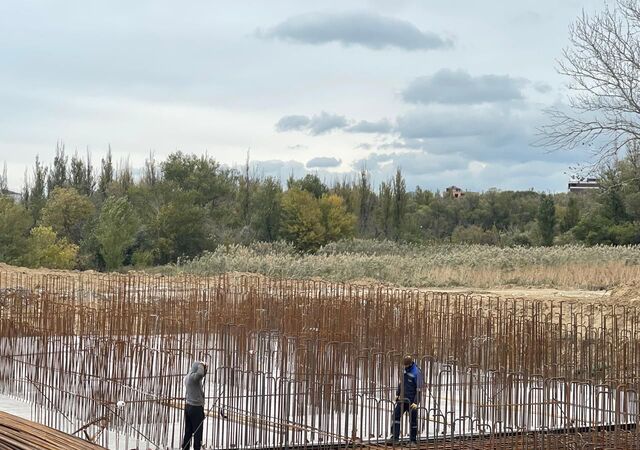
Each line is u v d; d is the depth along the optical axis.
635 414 15.40
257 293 25.53
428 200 93.88
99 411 16.45
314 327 20.61
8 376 20.36
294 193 69.94
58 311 18.75
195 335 20.78
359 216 80.94
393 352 17.59
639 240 58.16
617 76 31.47
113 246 59.09
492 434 14.77
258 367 17.27
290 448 15.27
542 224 70.25
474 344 20.86
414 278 41.94
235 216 71.44
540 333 19.66
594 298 32.88
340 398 16.22
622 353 20.45
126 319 19.53
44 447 11.10
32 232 57.28
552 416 15.92
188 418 14.95
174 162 70.12
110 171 79.69
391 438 15.67
